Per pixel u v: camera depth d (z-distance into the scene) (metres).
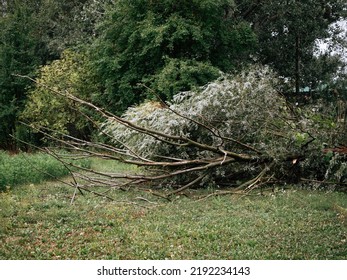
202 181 11.95
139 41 22.62
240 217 9.00
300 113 12.32
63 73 24.02
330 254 6.85
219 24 23.27
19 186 12.12
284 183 11.87
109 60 22.67
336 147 11.32
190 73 20.95
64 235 7.86
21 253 6.91
